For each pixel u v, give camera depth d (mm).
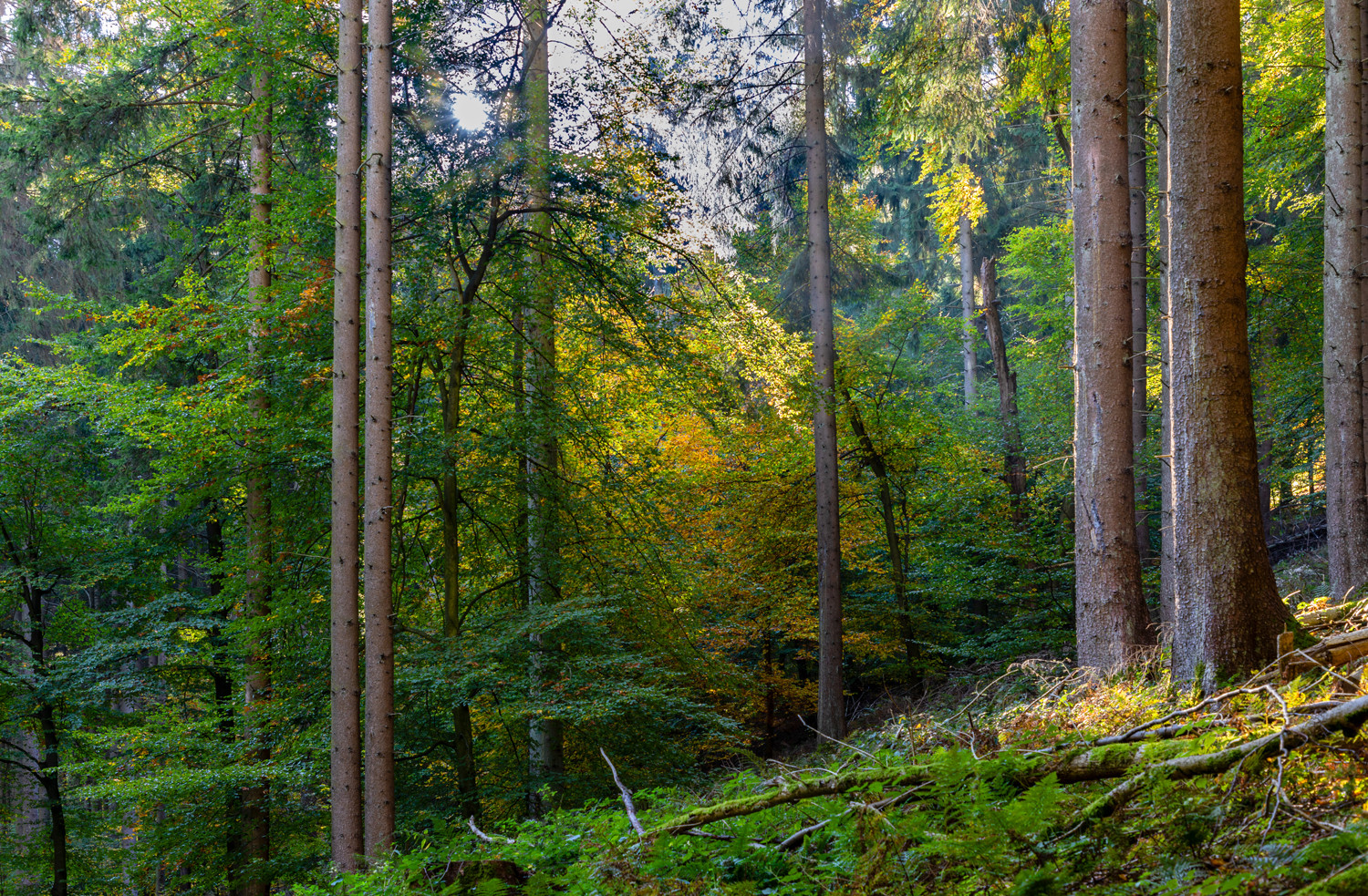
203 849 11812
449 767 12281
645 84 12562
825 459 16078
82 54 14797
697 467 18578
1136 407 15031
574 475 14156
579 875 4184
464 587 14039
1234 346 6043
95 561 13492
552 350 13609
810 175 16359
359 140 9422
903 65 14477
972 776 3719
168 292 15375
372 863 7922
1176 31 6203
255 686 12031
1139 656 7391
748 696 17938
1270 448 16734
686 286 13891
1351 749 3182
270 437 11461
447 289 12289
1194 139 6121
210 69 13188
